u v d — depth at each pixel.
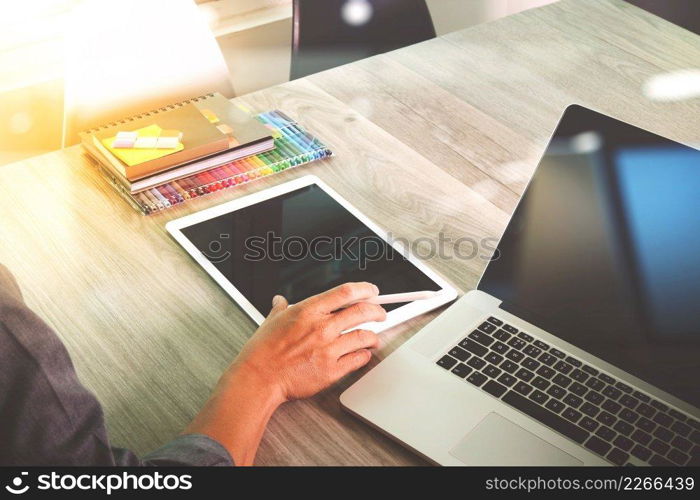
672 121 1.54
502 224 1.31
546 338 1.06
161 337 1.10
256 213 1.31
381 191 1.38
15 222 1.32
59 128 2.40
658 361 1.00
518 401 0.97
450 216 1.32
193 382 1.04
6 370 0.76
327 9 2.03
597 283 1.06
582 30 1.85
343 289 1.07
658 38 1.83
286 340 1.01
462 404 0.97
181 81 1.81
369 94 1.63
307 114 1.57
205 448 0.88
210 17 2.49
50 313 1.15
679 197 1.03
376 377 1.01
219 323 1.12
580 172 1.11
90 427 0.81
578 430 0.94
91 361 1.07
